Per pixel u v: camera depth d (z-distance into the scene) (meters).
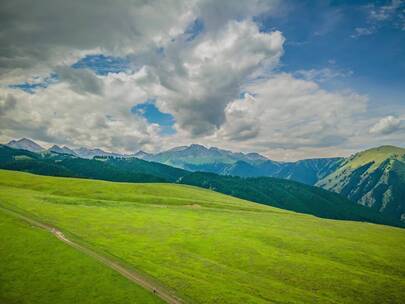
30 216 91.56
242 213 140.12
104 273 58.34
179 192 177.12
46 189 142.50
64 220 92.00
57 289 52.69
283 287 63.22
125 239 81.81
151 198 146.75
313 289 64.50
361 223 157.25
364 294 63.94
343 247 95.44
